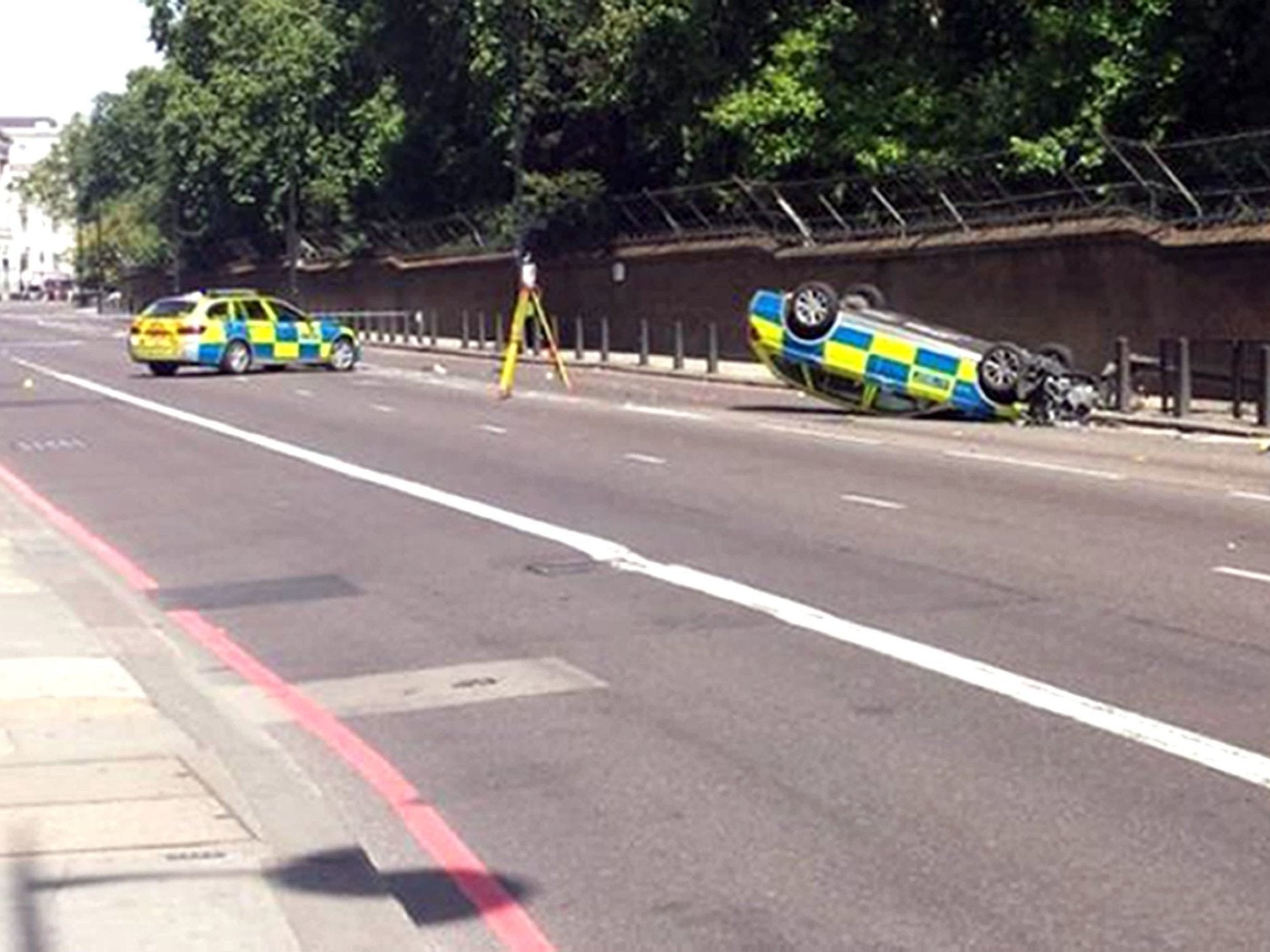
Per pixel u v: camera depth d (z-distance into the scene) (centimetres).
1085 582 1461
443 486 2223
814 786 927
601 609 1417
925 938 715
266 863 799
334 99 8150
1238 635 1246
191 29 8912
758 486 2127
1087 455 2461
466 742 1047
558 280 6134
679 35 5169
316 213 8638
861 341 3030
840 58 4694
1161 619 1305
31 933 702
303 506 2098
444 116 6981
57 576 1658
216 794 903
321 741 1062
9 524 2027
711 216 5488
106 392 4166
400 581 1593
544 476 2289
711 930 735
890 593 1435
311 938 721
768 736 1025
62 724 1049
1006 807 878
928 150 4447
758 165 4888
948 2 4559
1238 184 3559
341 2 7994
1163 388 3075
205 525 1991
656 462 2416
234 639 1381
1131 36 3841
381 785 965
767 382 4194
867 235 4578
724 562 1603
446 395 3894
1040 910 741
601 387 4203
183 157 9194
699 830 865
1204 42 3797
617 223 5894
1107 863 795
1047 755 965
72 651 1266
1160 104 3875
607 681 1180
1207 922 723
